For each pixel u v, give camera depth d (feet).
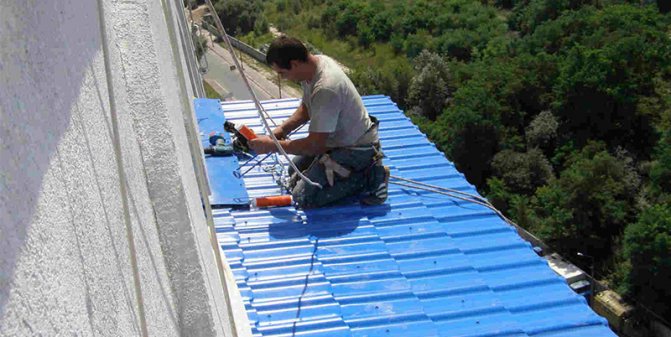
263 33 135.54
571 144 84.38
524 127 90.33
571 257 72.74
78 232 4.06
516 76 91.91
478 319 13.46
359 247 15.58
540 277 14.82
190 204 8.44
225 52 122.62
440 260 15.28
